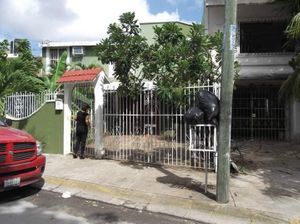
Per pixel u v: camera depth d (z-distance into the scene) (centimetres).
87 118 1215
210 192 830
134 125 1148
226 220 700
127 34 1034
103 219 702
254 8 1686
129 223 683
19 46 2142
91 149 1241
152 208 759
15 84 1419
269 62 1678
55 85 1766
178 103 1013
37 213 726
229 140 757
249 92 1806
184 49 962
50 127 1300
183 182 912
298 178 979
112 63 1046
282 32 1703
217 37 967
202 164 1040
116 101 1184
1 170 748
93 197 830
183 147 1067
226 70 746
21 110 1391
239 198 793
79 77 1200
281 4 1552
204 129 1000
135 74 1073
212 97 758
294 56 1546
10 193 858
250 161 1187
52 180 944
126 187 872
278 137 1777
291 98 1433
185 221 701
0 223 664
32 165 806
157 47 1012
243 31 1719
